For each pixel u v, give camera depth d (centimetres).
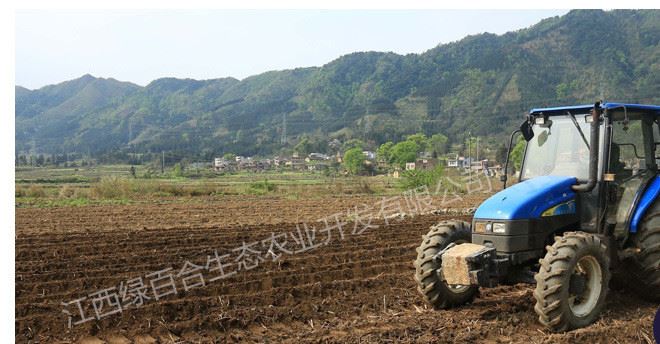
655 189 652
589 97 13025
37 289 739
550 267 564
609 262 606
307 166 8331
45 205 2158
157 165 8925
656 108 668
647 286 649
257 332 600
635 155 661
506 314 632
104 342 569
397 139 11900
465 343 548
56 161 10650
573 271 585
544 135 693
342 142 12794
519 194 630
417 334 574
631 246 660
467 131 11975
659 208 644
